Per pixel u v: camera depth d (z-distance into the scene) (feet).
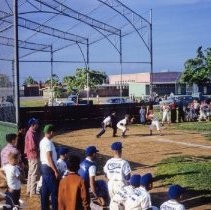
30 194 37.68
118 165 27.84
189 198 36.58
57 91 244.83
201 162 52.75
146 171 48.32
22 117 93.25
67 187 21.40
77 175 21.57
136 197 23.04
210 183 41.11
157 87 245.86
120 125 81.82
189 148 65.92
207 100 128.98
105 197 31.78
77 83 244.01
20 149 42.88
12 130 50.57
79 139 81.10
